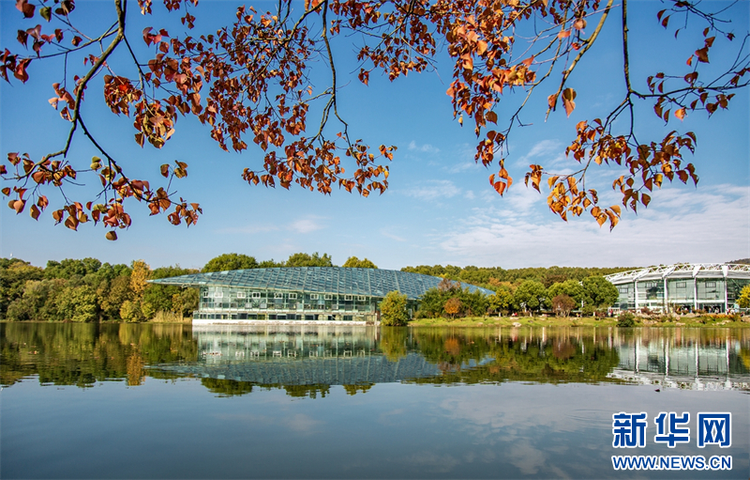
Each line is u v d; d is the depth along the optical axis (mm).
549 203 5023
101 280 93125
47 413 10844
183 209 4961
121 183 4477
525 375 17109
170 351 26047
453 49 4543
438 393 13469
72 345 29922
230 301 72875
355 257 113938
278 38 6699
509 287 106125
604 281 79938
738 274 83062
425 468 7570
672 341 35156
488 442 8922
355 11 6797
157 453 8172
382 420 10383
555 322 67000
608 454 8367
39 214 4316
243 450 8359
